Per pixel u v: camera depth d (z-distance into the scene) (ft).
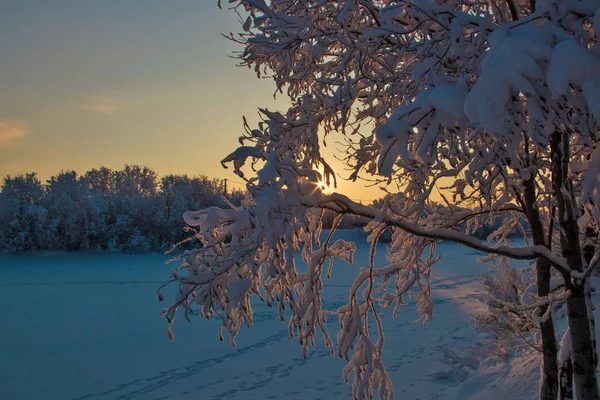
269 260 13.25
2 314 73.05
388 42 13.84
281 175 12.69
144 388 41.55
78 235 176.86
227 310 13.60
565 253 15.66
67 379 44.14
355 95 15.62
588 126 10.32
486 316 36.70
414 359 45.14
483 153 11.14
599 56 9.70
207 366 47.65
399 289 19.39
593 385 14.99
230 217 15.03
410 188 15.85
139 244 180.45
